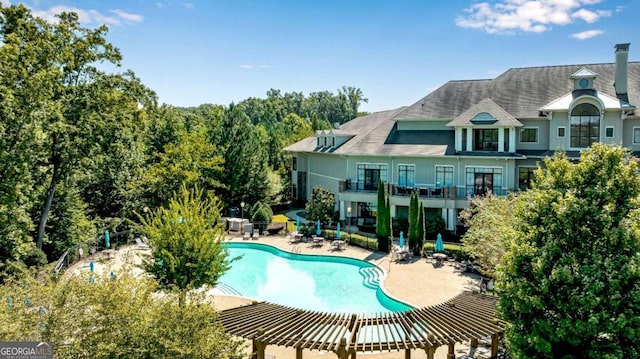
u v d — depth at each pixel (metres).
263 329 14.95
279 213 52.66
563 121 37.62
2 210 25.23
